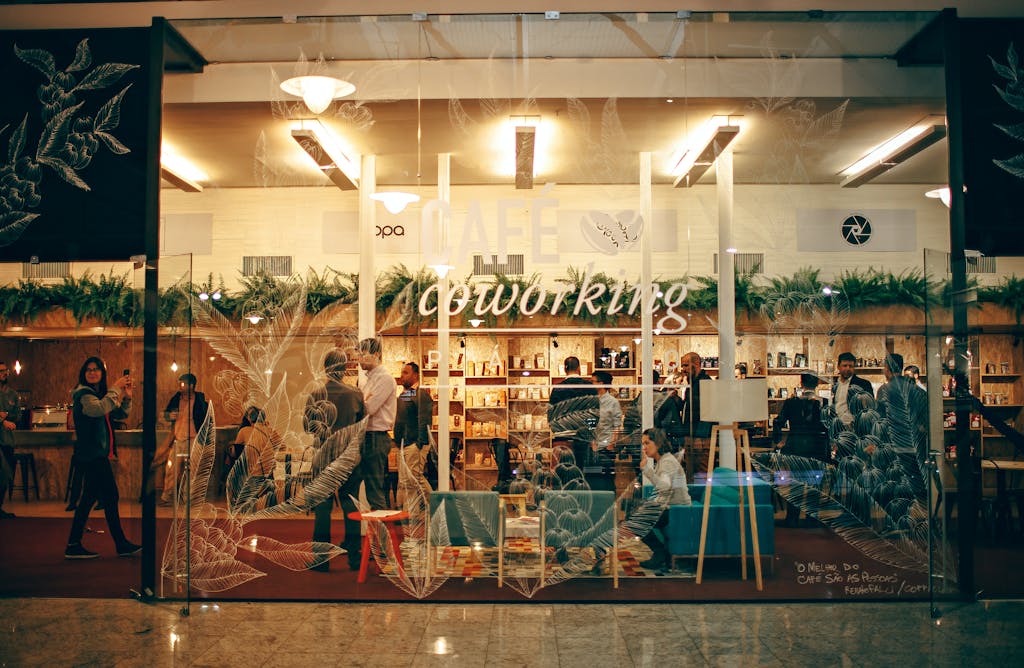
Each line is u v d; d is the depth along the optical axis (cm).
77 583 579
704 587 538
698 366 562
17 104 591
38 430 1018
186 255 560
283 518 554
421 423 560
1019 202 571
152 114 582
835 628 470
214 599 544
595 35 579
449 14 577
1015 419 983
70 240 584
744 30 579
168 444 555
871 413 559
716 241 573
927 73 579
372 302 573
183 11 595
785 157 579
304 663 407
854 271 573
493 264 573
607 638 448
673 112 581
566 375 561
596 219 575
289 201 585
